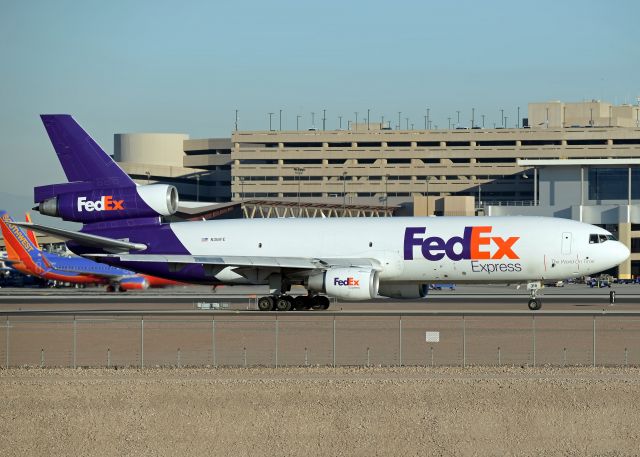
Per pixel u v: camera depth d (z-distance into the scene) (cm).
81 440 18850
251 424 19212
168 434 19025
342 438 18738
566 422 19050
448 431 18875
